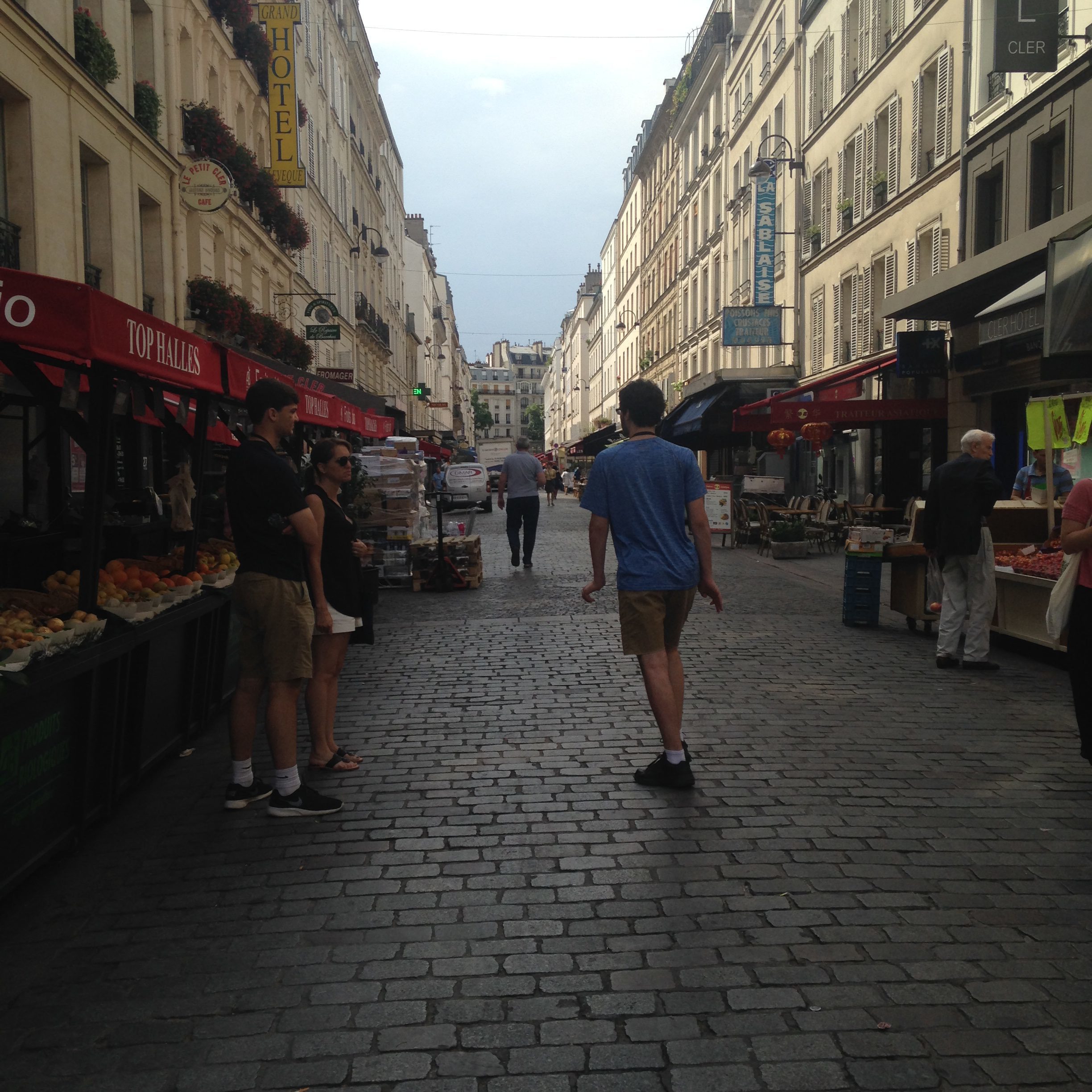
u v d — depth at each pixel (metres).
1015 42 13.72
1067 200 14.05
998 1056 2.61
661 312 52.31
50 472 10.20
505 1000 2.91
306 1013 2.86
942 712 6.29
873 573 9.52
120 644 4.46
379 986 3.00
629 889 3.67
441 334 94.69
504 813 4.50
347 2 35.81
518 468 15.06
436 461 36.31
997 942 3.24
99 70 12.77
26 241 11.09
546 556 17.34
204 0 17.88
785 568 15.23
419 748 5.57
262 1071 2.59
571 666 7.79
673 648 5.02
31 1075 2.59
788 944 3.23
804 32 26.77
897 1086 2.49
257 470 4.41
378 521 13.08
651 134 51.59
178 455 6.23
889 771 5.07
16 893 3.74
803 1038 2.70
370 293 43.53
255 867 3.95
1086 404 8.14
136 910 3.57
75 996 2.98
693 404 28.81
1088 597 4.72
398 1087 2.51
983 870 3.82
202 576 6.12
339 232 34.50
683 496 4.91
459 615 10.66
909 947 3.21
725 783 4.88
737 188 34.75
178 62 16.53
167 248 15.91
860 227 22.59
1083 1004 2.87
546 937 3.30
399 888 3.71
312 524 4.45
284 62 21.50
